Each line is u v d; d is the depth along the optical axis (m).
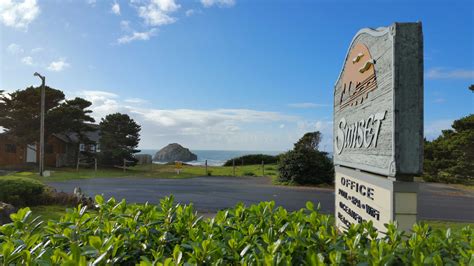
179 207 3.12
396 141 3.09
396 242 2.34
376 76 3.66
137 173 28.39
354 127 4.52
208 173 27.42
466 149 25.20
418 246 2.18
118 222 2.79
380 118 3.46
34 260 1.90
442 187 21.77
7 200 10.11
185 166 39.62
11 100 31.06
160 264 1.74
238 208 3.26
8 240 2.31
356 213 4.39
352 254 2.10
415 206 3.13
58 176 23.72
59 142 35.69
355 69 4.54
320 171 19.45
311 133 25.28
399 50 3.14
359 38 4.36
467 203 13.91
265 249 2.21
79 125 32.34
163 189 17.11
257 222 2.92
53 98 31.70
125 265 2.29
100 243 2.01
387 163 3.27
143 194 15.05
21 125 30.30
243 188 17.86
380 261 1.89
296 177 19.41
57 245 2.43
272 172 29.23
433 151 26.92
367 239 2.47
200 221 2.91
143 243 2.44
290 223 2.74
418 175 3.09
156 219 2.94
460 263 1.90
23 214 2.73
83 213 2.90
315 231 2.71
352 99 4.66
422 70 3.11
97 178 23.05
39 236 2.46
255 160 41.47
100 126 35.62
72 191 15.59
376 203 3.64
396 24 3.15
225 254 2.15
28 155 36.09
